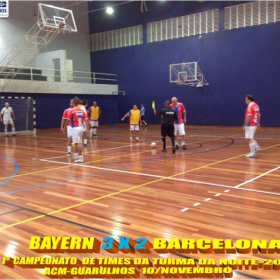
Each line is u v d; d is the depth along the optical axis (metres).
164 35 21.02
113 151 9.96
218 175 6.44
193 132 16.02
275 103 17.44
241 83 18.42
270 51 17.33
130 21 22.47
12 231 3.77
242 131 16.14
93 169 7.28
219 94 19.23
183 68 20.08
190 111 20.48
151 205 4.64
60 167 7.58
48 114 19.94
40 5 14.38
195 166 7.41
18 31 20.69
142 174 6.67
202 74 19.72
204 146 10.81
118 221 4.04
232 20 18.38
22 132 17.39
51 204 4.77
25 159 8.79
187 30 20.03
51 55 20.77
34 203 4.82
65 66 20.48
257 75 17.84
